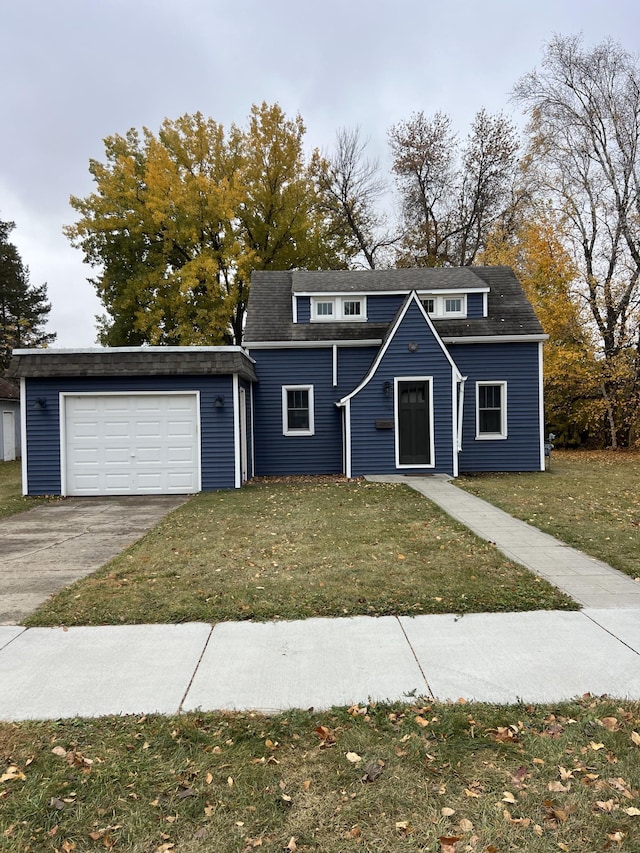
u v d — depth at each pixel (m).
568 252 23.77
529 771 2.75
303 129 26.95
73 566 6.38
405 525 8.23
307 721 3.18
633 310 22.09
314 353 16.31
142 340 26.66
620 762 2.80
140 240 25.55
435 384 14.48
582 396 23.95
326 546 6.98
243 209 27.11
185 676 3.73
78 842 2.33
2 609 4.97
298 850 2.28
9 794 2.60
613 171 23.14
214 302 25.00
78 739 3.03
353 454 14.72
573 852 2.25
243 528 8.21
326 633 4.38
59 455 12.73
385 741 2.99
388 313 16.92
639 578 5.63
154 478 12.95
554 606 4.87
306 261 28.58
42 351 12.63
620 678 3.63
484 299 16.75
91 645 4.21
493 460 16.23
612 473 15.40
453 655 3.99
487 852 2.26
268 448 16.33
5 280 39.88
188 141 25.94
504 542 7.16
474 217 31.81
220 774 2.75
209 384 13.02
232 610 4.82
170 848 2.29
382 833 2.37
